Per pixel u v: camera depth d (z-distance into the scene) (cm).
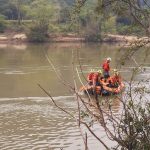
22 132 1571
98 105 557
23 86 2744
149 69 2888
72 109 1953
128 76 2916
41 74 3366
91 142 1382
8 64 4144
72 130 1570
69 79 2942
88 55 4981
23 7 9756
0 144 1414
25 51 5981
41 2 9138
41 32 8312
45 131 1574
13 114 1878
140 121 584
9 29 8819
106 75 2308
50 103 2122
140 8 578
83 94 2212
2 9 10125
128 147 575
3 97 2325
